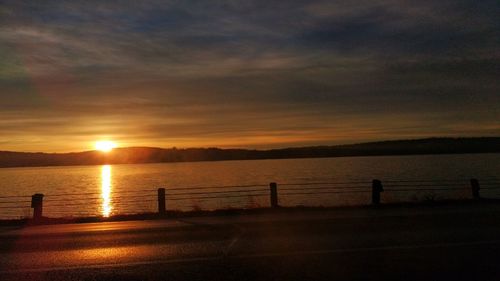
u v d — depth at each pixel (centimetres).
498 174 7806
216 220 1455
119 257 919
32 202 1580
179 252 948
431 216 1423
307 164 19775
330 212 1608
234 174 12725
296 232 1168
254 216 1542
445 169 10094
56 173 19875
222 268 803
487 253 879
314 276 741
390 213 1526
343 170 11719
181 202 5316
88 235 1216
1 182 11888
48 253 979
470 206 1708
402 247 944
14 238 1184
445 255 866
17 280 762
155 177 13150
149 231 1257
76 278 769
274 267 801
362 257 862
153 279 748
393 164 14600
